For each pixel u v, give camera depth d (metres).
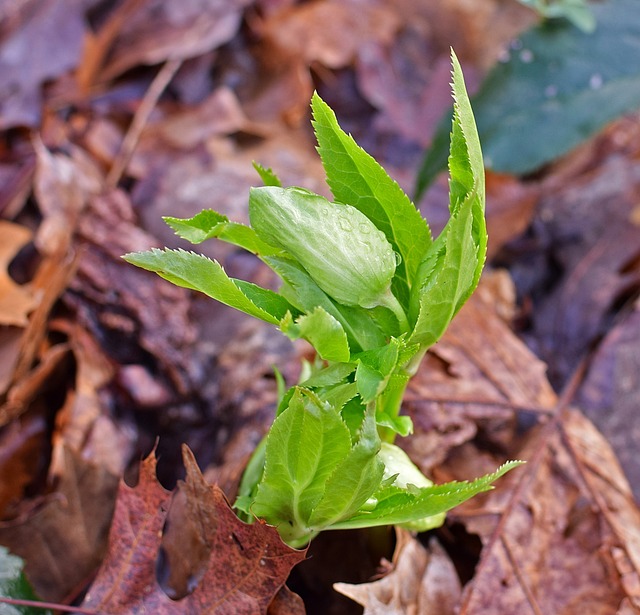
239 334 0.53
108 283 0.56
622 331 0.53
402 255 0.38
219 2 0.76
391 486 0.38
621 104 0.59
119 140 0.69
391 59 0.80
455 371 0.49
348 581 0.45
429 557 0.44
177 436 0.51
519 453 0.48
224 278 0.36
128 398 0.52
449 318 0.37
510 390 0.49
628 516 0.46
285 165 0.68
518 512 0.46
